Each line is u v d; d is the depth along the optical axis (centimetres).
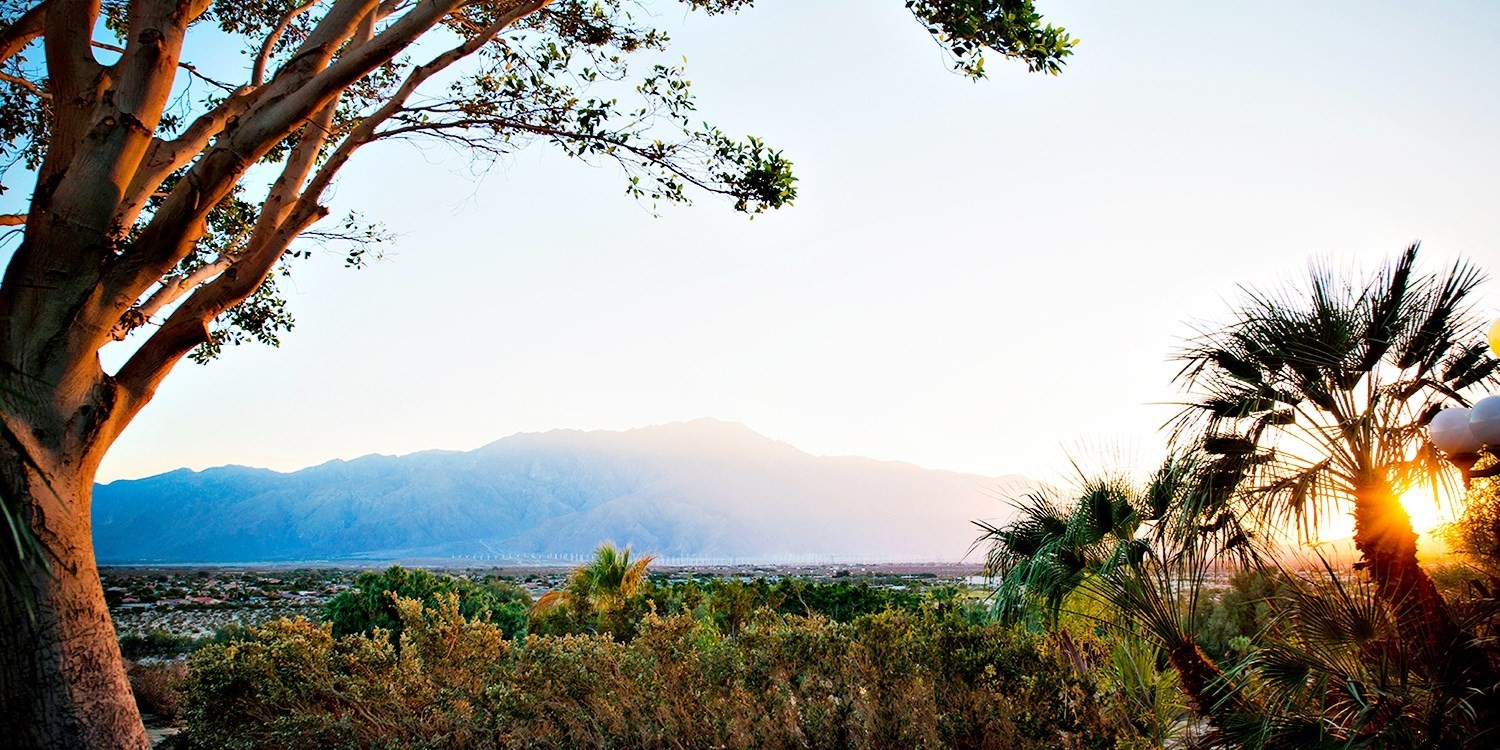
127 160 380
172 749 535
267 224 467
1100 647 552
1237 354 495
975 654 456
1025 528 607
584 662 485
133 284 379
